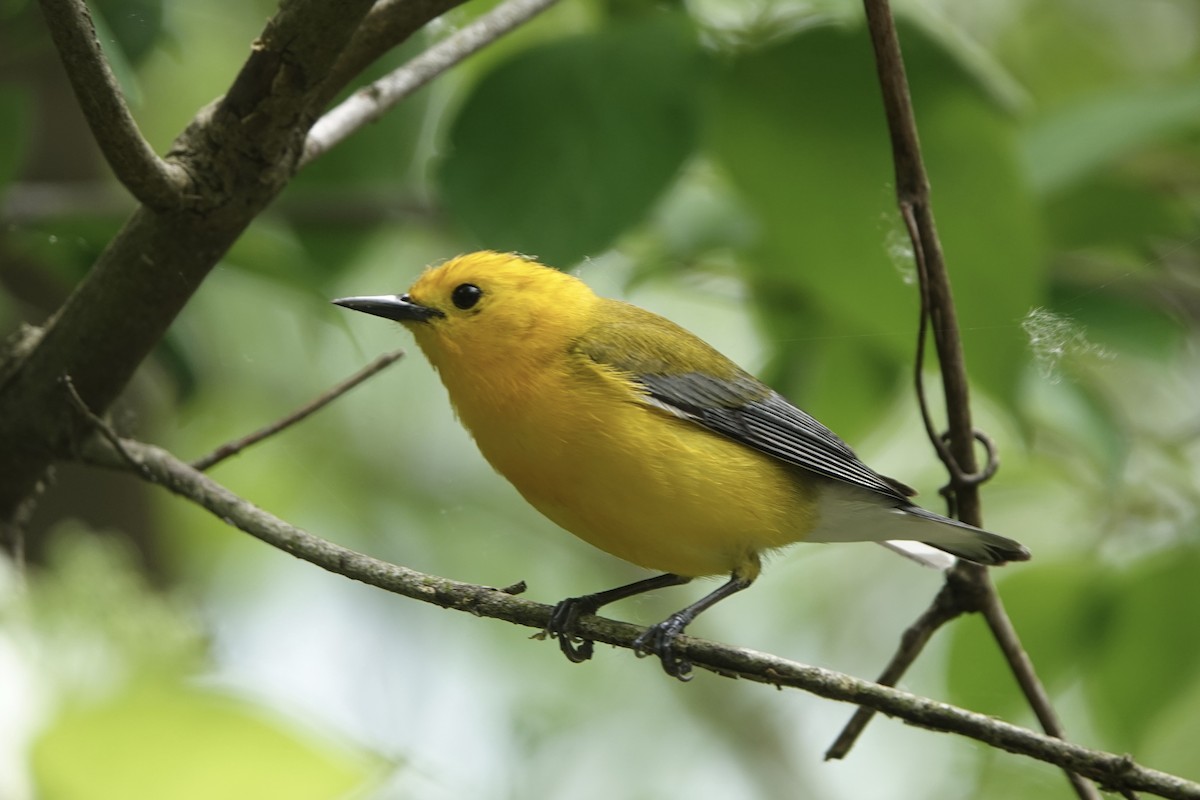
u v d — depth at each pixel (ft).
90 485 44.32
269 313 53.11
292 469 54.65
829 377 41.96
